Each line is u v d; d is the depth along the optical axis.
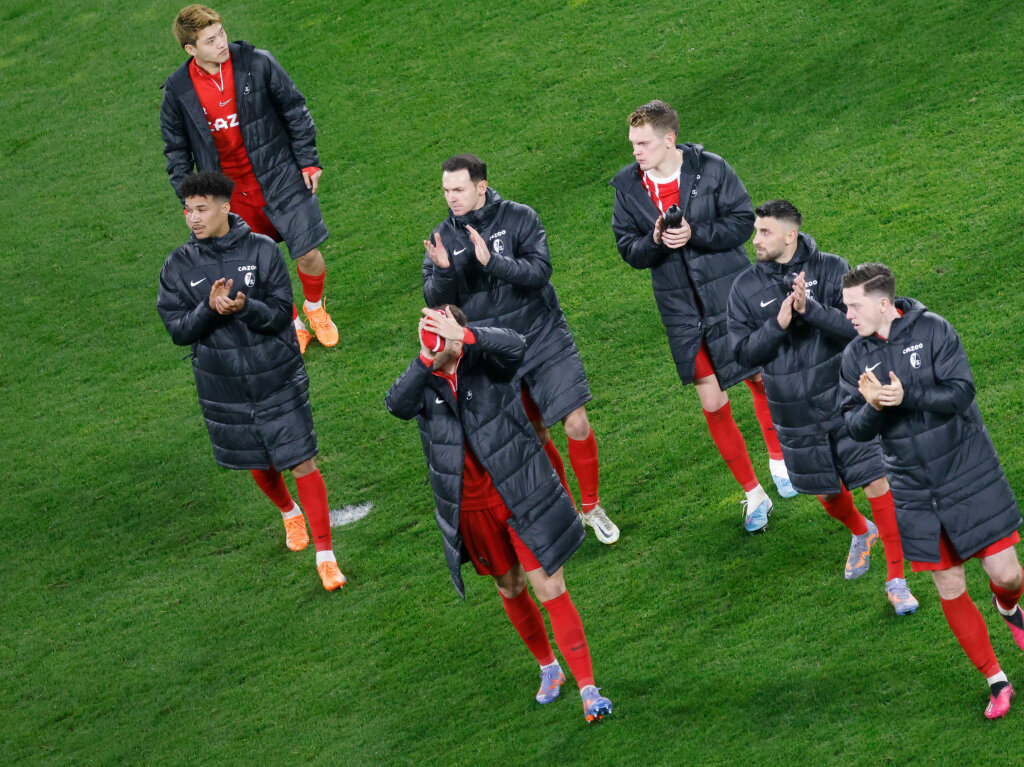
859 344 18.69
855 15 41.22
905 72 37.56
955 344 17.94
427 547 26.06
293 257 30.92
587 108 40.78
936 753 17.98
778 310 21.17
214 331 23.98
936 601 20.95
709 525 24.45
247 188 29.97
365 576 25.62
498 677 22.22
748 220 23.62
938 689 19.14
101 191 43.44
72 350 35.75
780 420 21.27
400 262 36.12
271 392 24.44
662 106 23.12
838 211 32.56
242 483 29.47
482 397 19.45
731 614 21.95
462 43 46.31
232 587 26.20
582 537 20.27
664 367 29.56
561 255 34.47
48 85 50.88
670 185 23.81
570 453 24.22
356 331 33.66
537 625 20.81
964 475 18.00
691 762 19.05
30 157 46.38
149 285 38.00
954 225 30.62
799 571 22.58
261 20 50.75
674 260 23.80
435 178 39.56
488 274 23.03
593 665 21.66
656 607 22.66
